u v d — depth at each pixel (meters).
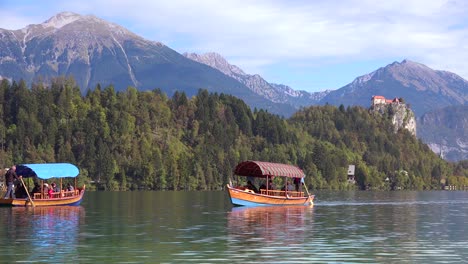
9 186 89.00
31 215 71.81
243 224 62.03
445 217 76.00
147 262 37.34
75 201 95.44
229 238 49.22
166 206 97.56
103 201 117.56
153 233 52.62
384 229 57.94
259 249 42.91
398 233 54.19
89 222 63.12
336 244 45.84
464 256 40.56
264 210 86.12
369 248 43.88
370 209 94.12
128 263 37.00
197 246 44.28
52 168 92.12
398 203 121.62
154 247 43.62
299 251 42.12
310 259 38.88
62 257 39.03
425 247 44.69
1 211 78.38
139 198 137.25
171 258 38.88
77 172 95.56
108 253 40.72
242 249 42.88
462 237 51.31
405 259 39.22
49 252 41.03
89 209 85.88
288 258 39.16
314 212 82.94
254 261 37.97
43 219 66.31
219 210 85.38
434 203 123.44
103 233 52.31
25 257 38.97
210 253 40.97
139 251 41.72
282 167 101.00
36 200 88.19
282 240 48.09
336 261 38.25
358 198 153.75
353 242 47.22
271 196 97.31
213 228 57.44
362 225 62.22
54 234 51.38
